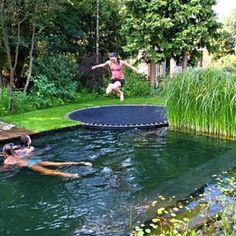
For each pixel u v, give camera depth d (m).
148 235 3.19
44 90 11.31
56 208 4.13
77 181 4.97
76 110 10.12
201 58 15.05
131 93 13.24
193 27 13.20
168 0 13.07
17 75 13.09
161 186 4.49
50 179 5.03
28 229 3.66
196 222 3.41
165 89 8.09
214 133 7.57
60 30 13.60
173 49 13.58
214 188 4.36
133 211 3.79
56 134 7.64
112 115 9.48
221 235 3.13
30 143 6.51
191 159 6.00
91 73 13.16
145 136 7.51
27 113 9.59
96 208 4.12
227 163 5.43
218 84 7.32
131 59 15.81
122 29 14.01
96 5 14.67
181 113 7.93
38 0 10.03
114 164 5.71
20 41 11.30
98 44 14.90
